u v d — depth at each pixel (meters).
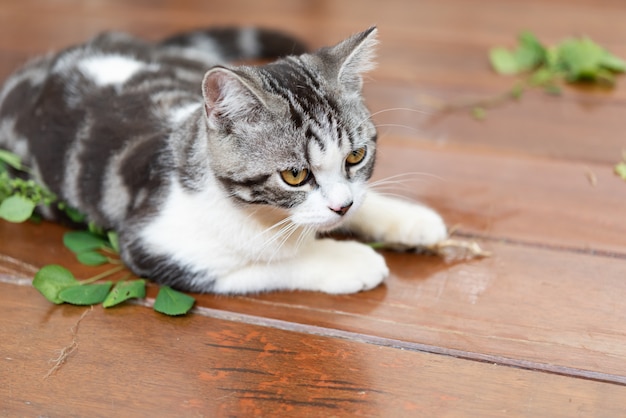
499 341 0.67
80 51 0.84
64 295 0.69
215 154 0.67
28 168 0.78
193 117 0.71
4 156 0.77
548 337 0.67
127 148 0.73
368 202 0.75
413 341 0.67
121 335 0.67
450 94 0.95
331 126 0.67
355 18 1.15
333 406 0.62
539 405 0.62
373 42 0.70
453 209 0.79
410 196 0.80
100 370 0.65
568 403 0.62
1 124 0.80
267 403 0.63
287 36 1.00
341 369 0.65
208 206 0.69
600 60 0.97
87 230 0.77
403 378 0.64
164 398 0.63
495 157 0.85
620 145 0.86
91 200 0.75
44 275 0.70
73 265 0.74
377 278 0.71
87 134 0.75
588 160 0.84
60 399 0.63
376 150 0.71
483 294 0.71
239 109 0.66
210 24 1.12
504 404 0.62
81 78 0.79
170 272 0.71
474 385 0.64
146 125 0.74
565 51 0.98
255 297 0.71
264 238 0.69
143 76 0.80
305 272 0.71
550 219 0.77
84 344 0.67
